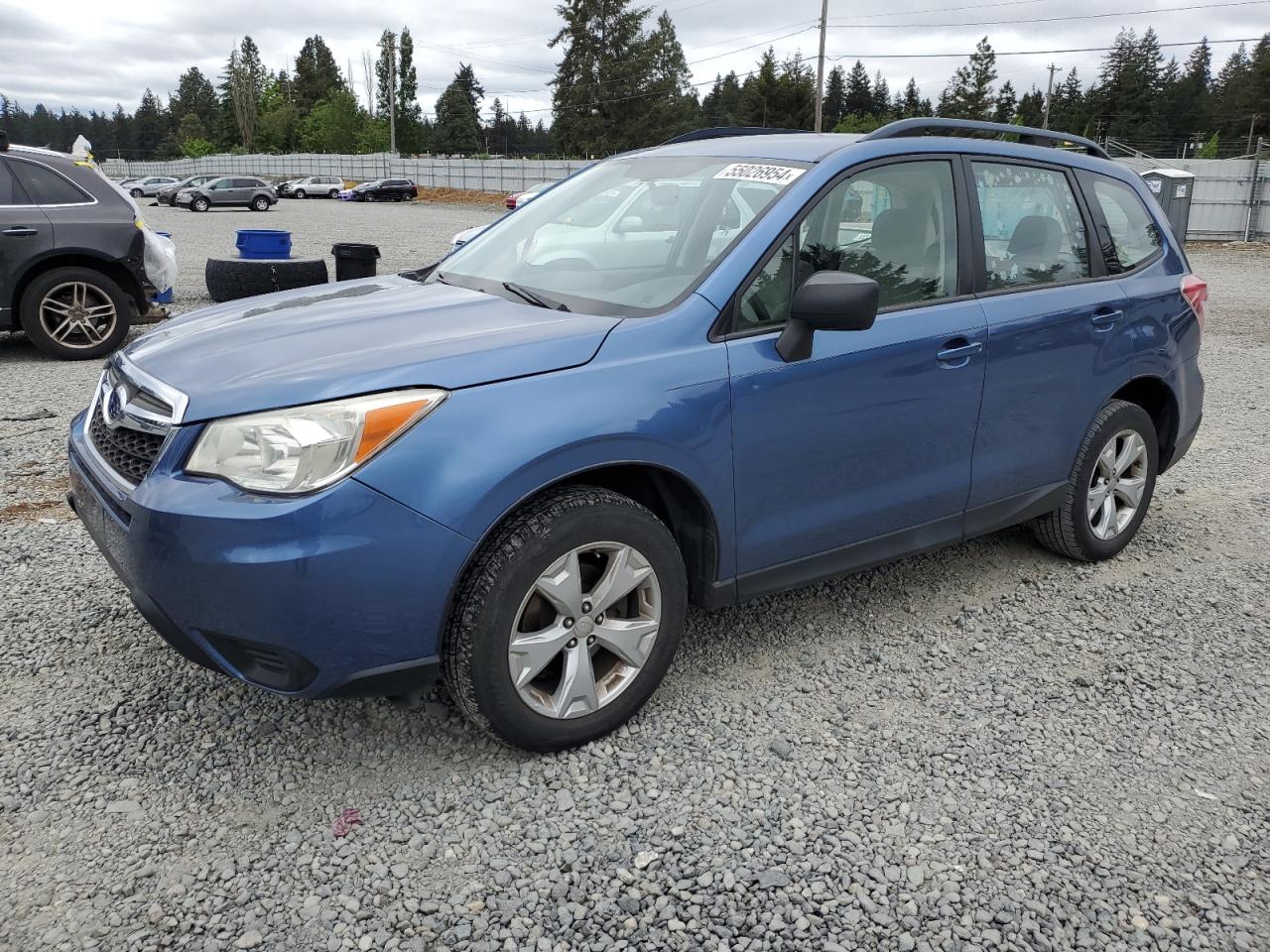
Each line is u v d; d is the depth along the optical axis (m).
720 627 3.89
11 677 3.36
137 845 2.58
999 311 3.83
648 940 2.32
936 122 3.82
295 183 57.31
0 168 8.34
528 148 141.38
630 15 83.12
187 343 3.05
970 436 3.81
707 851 2.62
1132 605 4.21
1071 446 4.26
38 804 2.72
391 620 2.59
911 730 3.21
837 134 3.97
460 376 2.68
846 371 3.34
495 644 2.74
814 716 3.28
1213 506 5.55
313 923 2.34
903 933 2.36
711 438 3.05
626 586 2.96
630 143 83.38
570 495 2.85
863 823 2.74
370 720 3.16
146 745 3.00
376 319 3.15
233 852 2.56
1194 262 21.67
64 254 8.55
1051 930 2.39
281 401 2.56
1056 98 116.44
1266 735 3.26
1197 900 2.50
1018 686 3.52
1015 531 5.04
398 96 111.00
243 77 124.75
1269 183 26.66
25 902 2.37
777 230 3.26
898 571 4.51
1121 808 2.85
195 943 2.26
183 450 2.60
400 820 2.70
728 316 3.13
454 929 2.33
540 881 2.50
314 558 2.47
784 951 2.30
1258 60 100.06
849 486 3.47
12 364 8.53
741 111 94.25
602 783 2.88
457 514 2.60
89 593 4.01
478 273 3.80
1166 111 116.12
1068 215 4.27
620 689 3.05
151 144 163.25
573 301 3.30
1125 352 4.36
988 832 2.73
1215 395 8.51
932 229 3.72
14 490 5.22
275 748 3.01
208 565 2.49
